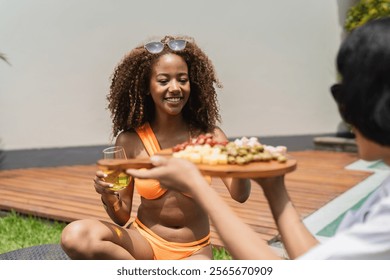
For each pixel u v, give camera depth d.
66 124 6.80
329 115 8.14
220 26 7.34
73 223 2.23
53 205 4.64
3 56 6.27
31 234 4.04
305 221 4.15
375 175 5.79
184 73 2.41
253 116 7.70
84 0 6.69
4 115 6.52
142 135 2.53
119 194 2.55
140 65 2.44
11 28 6.45
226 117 7.54
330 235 3.82
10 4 6.42
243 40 7.50
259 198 4.80
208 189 1.33
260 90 7.70
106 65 6.89
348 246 1.16
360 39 1.18
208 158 1.55
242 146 1.64
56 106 6.73
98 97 6.92
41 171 6.30
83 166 6.65
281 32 7.71
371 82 1.14
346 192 5.03
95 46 6.81
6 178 5.88
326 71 8.04
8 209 4.66
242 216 4.19
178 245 2.44
